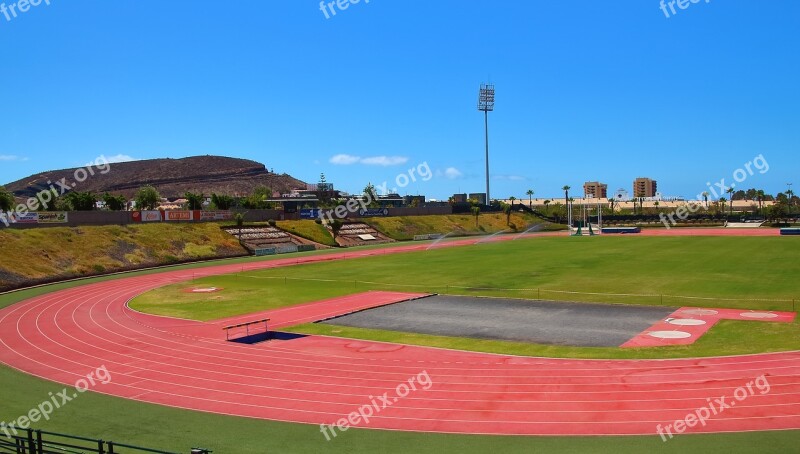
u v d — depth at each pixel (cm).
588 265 7706
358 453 2156
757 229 14262
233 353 3600
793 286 5512
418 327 4269
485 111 17912
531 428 2333
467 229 15975
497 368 3147
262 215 12700
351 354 3531
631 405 2525
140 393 2897
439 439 2259
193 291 6306
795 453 2028
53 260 7844
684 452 2067
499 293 5697
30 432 2003
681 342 3591
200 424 2477
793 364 3009
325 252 11056
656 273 6725
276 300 5616
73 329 4406
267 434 2353
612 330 3994
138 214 10294
